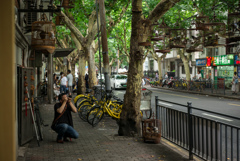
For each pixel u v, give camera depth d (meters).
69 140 7.79
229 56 27.70
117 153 6.38
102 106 10.46
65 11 20.86
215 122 5.03
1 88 2.46
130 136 8.11
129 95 8.21
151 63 62.19
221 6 19.03
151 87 40.72
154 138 7.29
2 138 2.44
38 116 7.81
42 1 15.98
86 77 27.95
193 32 22.48
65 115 7.59
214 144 5.08
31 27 11.88
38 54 15.57
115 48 42.62
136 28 7.98
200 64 34.12
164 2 7.80
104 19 11.87
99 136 8.34
